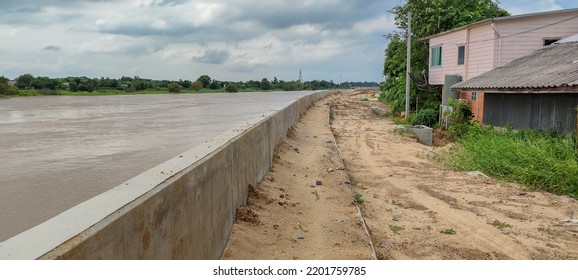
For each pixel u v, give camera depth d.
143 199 3.37
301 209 7.86
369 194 9.64
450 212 8.33
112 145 14.35
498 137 13.59
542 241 6.84
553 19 18.70
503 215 8.14
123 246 3.06
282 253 5.83
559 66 13.80
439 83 24.28
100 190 8.77
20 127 20.31
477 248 6.58
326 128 20.70
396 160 13.92
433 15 26.48
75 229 2.76
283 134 13.98
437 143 18.14
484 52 19.62
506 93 15.38
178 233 4.00
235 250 5.62
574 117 11.99
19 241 2.60
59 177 9.77
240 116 26.89
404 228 7.44
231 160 6.16
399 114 29.19
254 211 7.04
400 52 29.52
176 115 28.02
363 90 94.31
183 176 4.14
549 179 9.91
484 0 27.12
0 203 7.89
